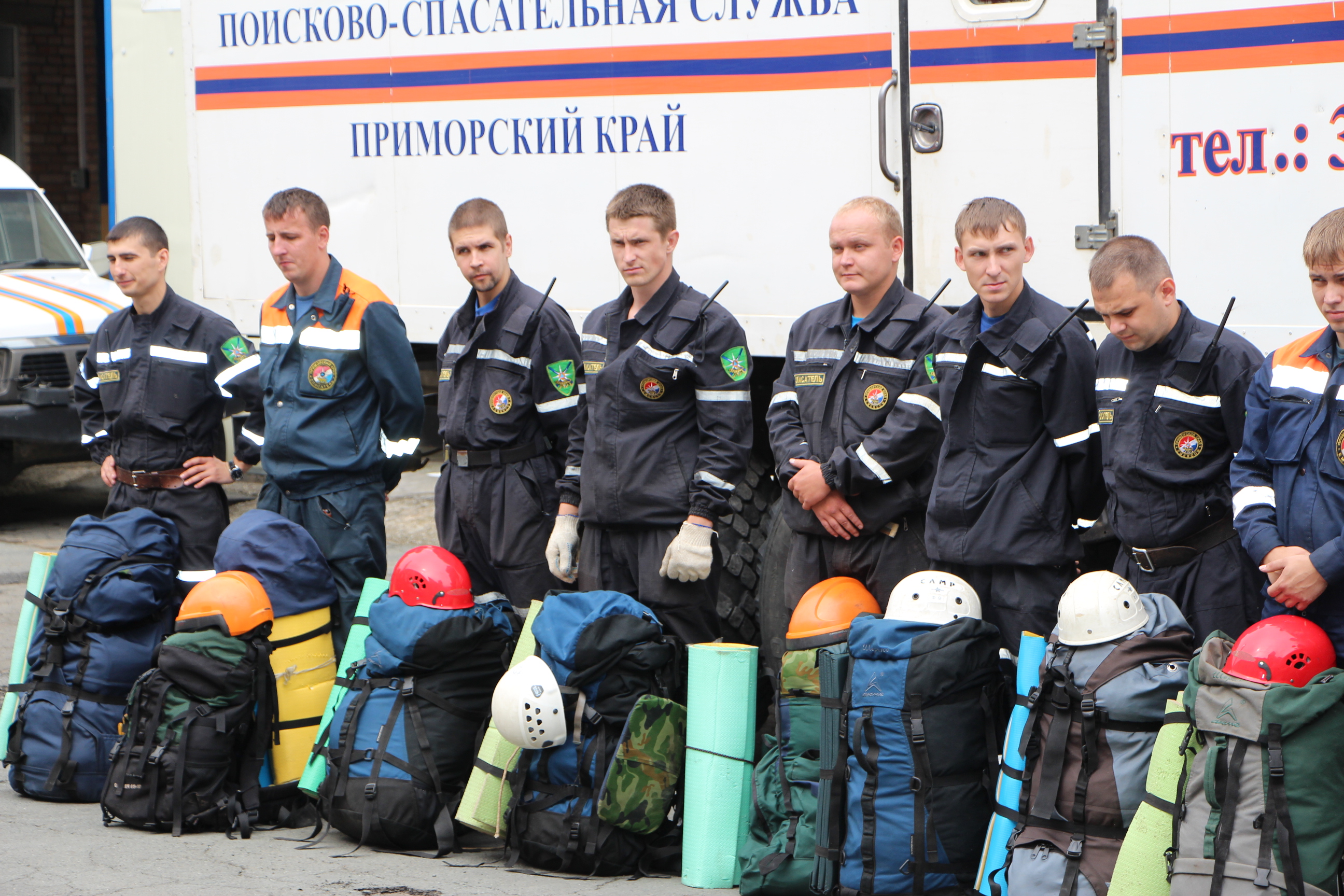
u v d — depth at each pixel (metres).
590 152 6.27
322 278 5.65
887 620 4.32
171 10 9.10
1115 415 4.32
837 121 5.63
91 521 5.66
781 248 5.81
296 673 5.27
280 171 7.33
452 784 4.88
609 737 4.62
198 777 5.04
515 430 5.40
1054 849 4.00
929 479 4.82
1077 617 4.07
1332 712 3.66
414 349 7.71
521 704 4.47
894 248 4.78
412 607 4.88
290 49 7.20
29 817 5.27
